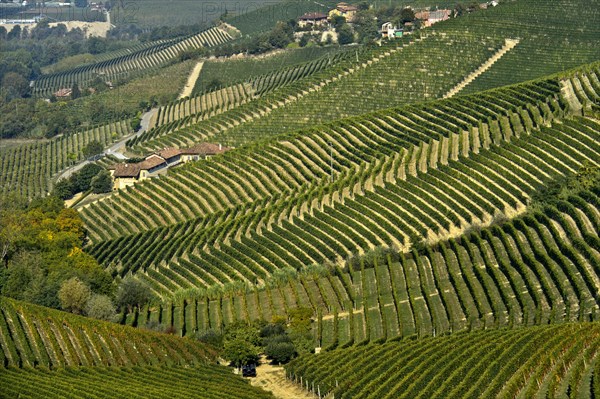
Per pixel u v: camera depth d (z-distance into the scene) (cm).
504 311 19338
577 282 19425
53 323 19900
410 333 19012
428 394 15350
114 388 16212
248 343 18350
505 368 15575
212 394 16075
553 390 14700
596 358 15788
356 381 16262
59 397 15712
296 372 17288
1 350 18000
